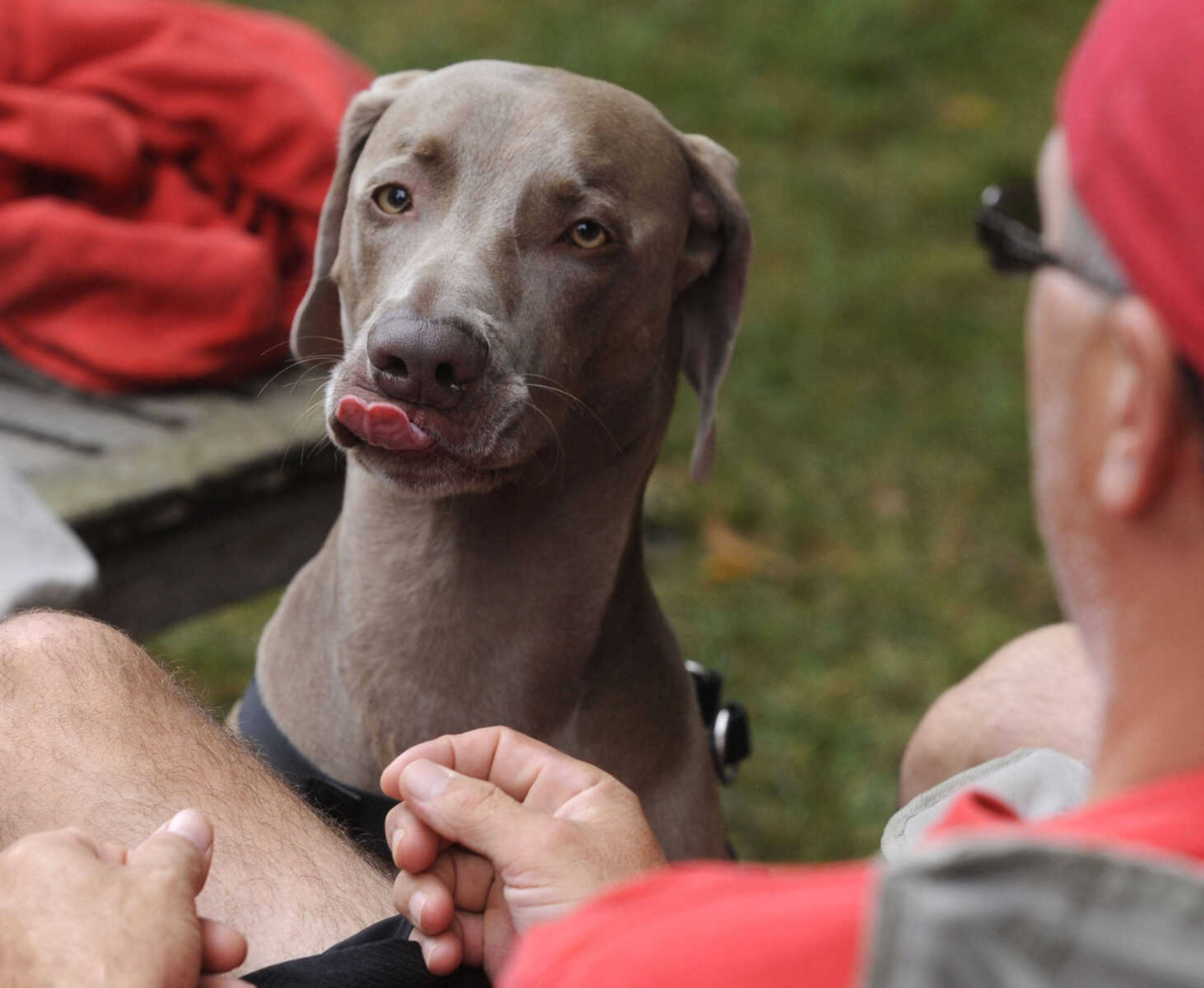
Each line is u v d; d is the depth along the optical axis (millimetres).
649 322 2846
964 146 9594
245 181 4938
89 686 2123
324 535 4523
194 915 1587
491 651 2746
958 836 1029
